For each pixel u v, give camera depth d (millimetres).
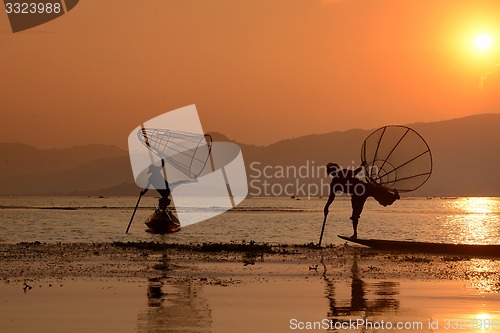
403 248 59188
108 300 33969
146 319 29609
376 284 39688
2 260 50281
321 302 33781
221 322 29109
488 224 131875
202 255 53969
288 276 42688
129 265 47594
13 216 147750
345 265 48438
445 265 49062
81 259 51062
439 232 104312
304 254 55250
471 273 44750
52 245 62406
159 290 37125
